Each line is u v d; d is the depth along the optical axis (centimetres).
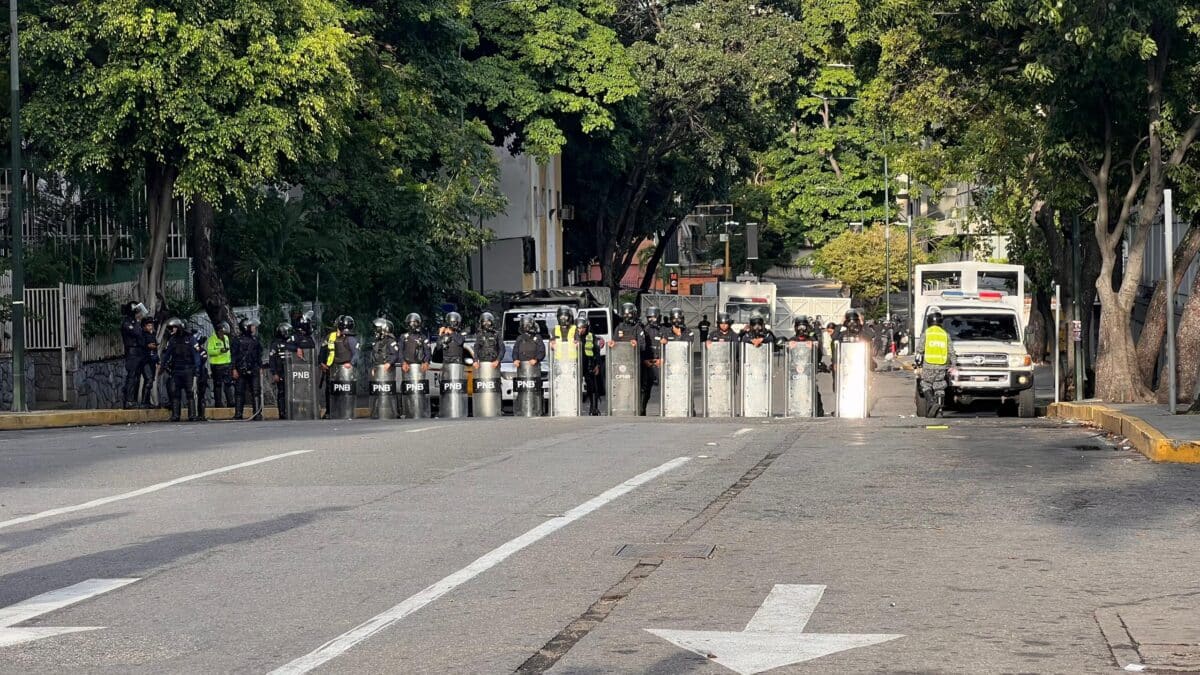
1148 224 3081
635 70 6781
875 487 1492
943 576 1015
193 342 3209
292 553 1125
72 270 3747
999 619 878
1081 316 3831
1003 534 1188
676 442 2055
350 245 4747
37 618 911
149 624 891
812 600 939
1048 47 2873
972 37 3191
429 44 5438
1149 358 3478
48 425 2961
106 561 1105
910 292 7181
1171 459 1722
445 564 1073
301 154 3566
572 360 3247
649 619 887
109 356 3622
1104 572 1022
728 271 9119
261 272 4362
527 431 2300
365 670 769
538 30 6203
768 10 7156
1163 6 2766
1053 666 764
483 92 5938
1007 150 3600
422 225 4934
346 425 2592
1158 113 2973
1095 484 1494
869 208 10144
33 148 3662
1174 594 945
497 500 1402
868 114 4172
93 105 3250
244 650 820
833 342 3145
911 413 3884
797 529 1226
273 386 3531
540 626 870
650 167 7588
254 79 3350
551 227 7681
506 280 7106
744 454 1858
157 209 3634
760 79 6794
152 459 1812
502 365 3594
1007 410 3466
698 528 1233
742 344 3164
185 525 1266
